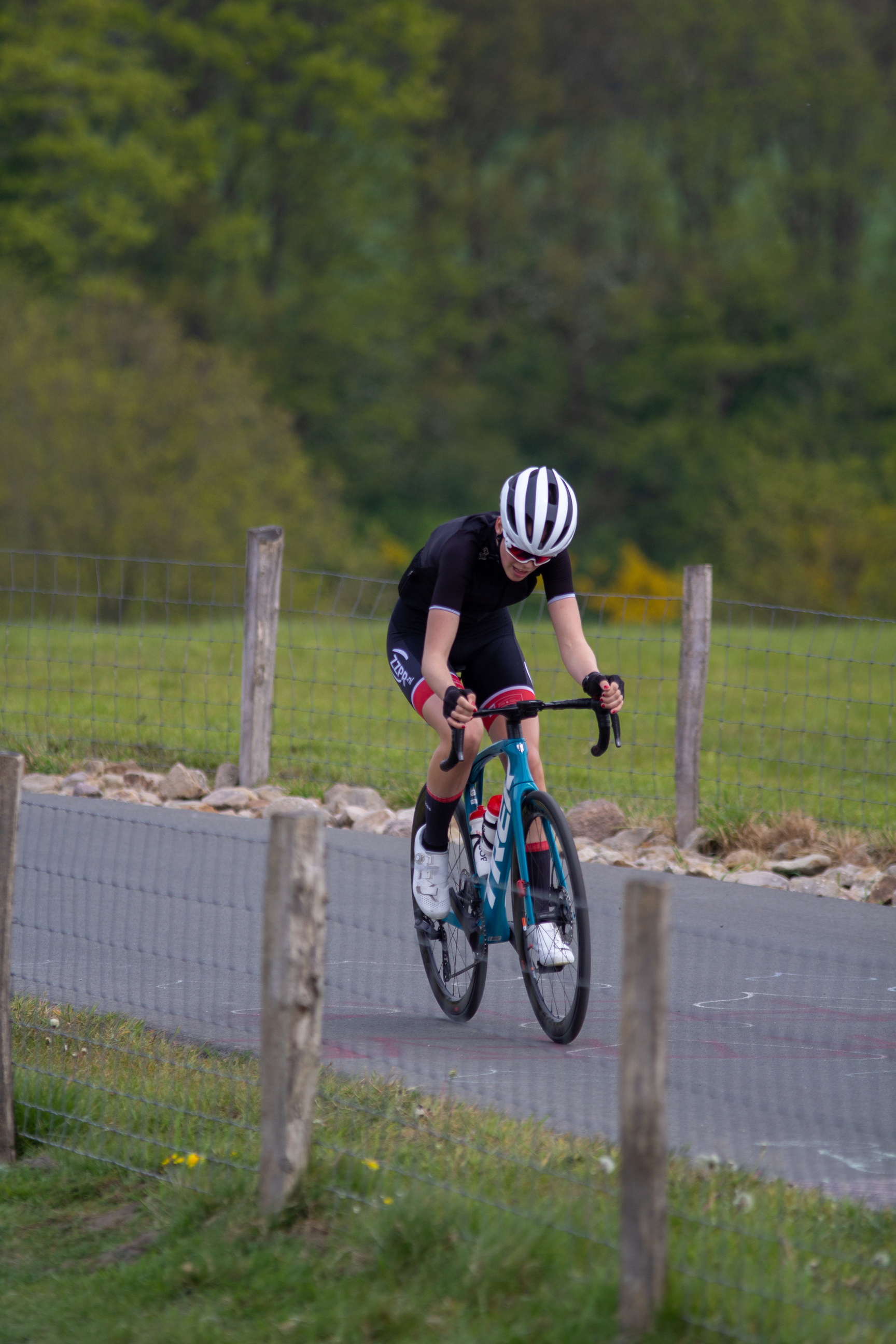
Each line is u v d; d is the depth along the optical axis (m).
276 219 163.38
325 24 159.75
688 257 169.88
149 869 26.86
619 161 171.12
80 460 110.19
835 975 21.02
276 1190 12.60
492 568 17.97
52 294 141.62
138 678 39.47
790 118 166.25
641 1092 10.64
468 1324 10.99
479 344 177.25
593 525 177.38
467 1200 12.25
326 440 168.50
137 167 142.25
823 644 70.88
